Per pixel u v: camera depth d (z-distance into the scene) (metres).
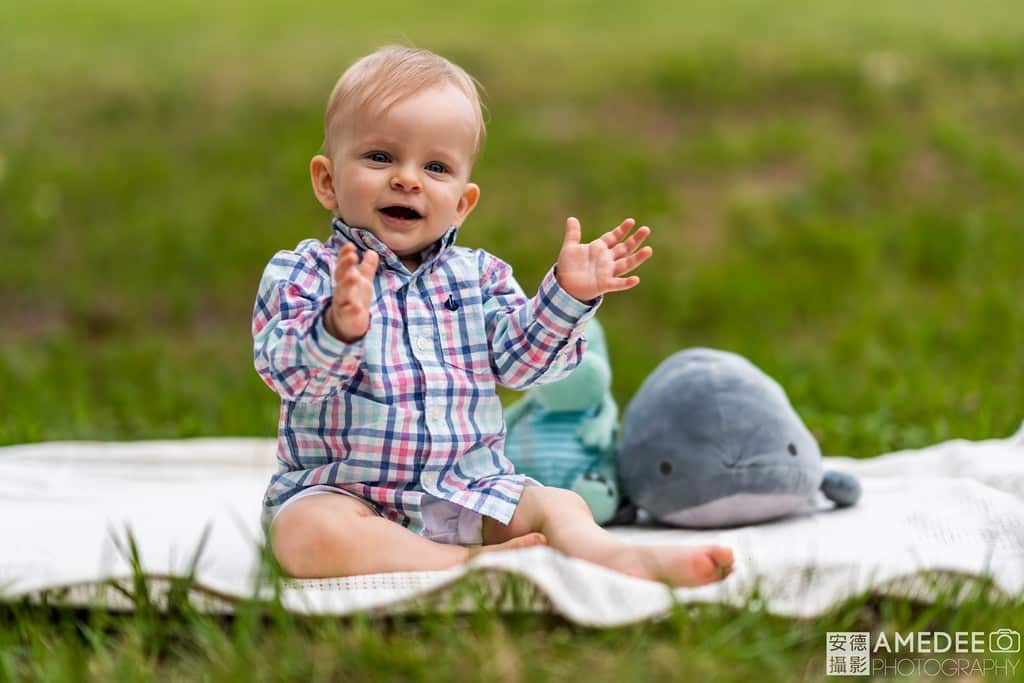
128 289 7.27
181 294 7.20
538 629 1.92
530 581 1.95
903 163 8.38
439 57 2.60
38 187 8.35
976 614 2.00
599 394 2.86
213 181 8.48
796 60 9.84
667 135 8.98
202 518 2.83
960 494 2.72
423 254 2.54
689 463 2.73
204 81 10.02
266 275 2.40
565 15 12.17
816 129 8.92
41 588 2.05
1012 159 8.43
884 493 2.98
